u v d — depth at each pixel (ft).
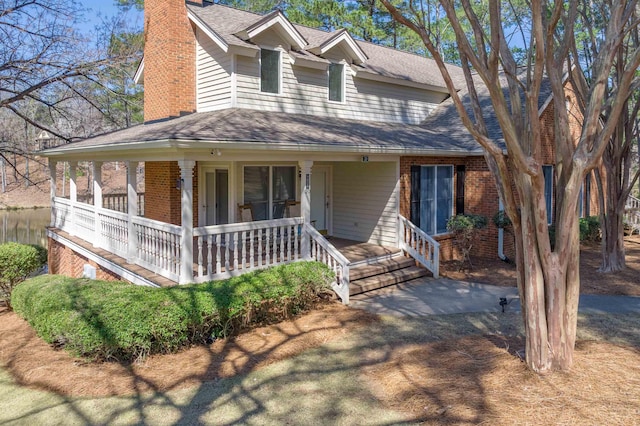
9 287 39.24
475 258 48.16
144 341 21.97
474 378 19.21
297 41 44.11
